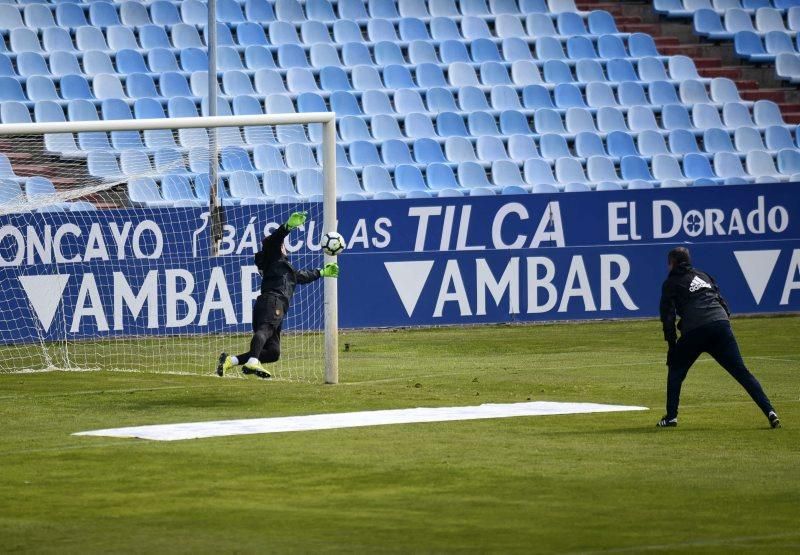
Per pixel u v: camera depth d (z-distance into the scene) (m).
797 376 48.12
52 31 81.12
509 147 82.25
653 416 37.72
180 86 80.12
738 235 69.56
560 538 23.11
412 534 23.50
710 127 88.00
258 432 34.75
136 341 60.22
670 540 22.92
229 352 56.97
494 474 28.97
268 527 24.11
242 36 85.94
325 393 43.25
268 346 41.88
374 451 31.81
